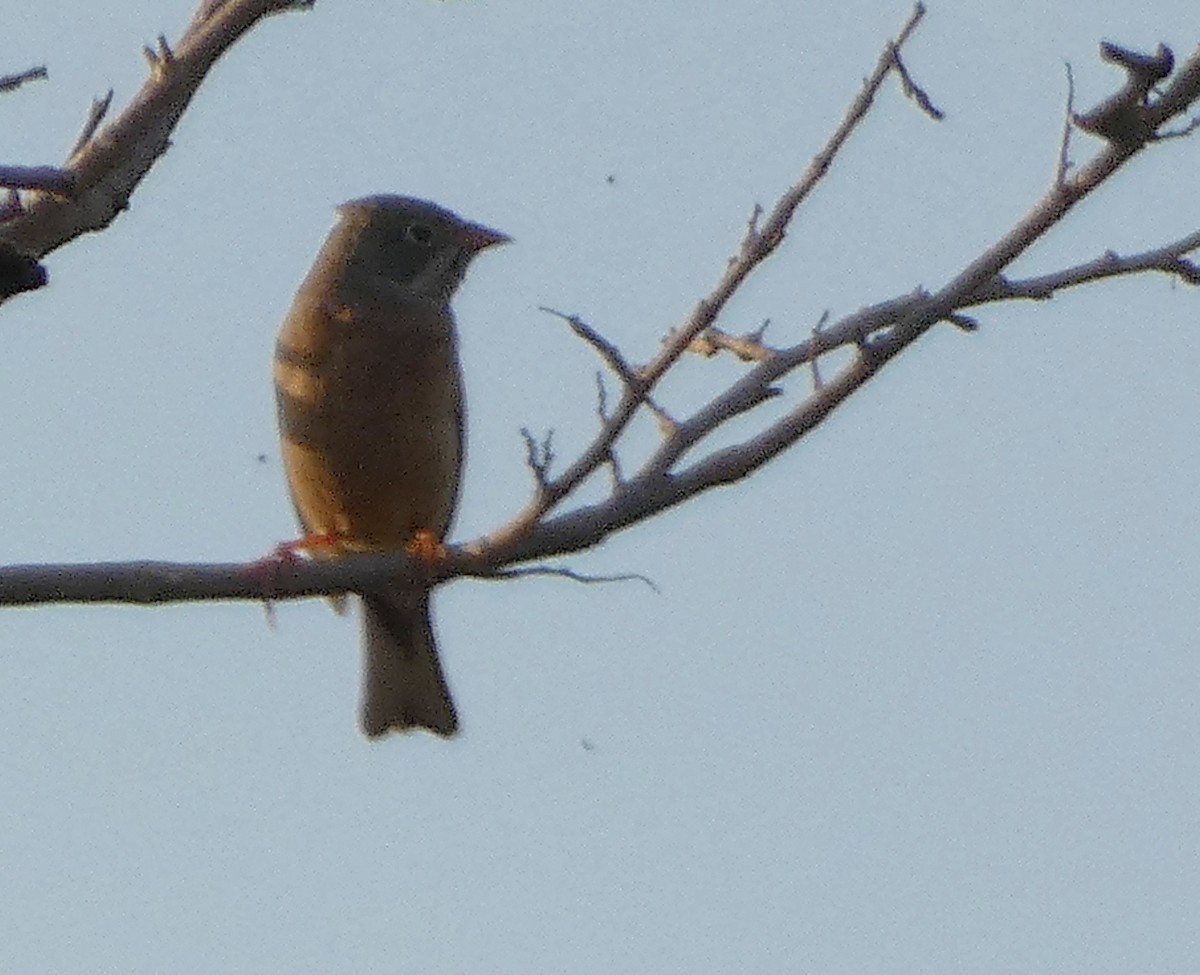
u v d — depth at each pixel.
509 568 9.08
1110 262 8.77
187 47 8.32
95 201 8.48
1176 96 7.88
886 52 8.35
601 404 8.68
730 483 8.97
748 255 8.34
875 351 8.76
